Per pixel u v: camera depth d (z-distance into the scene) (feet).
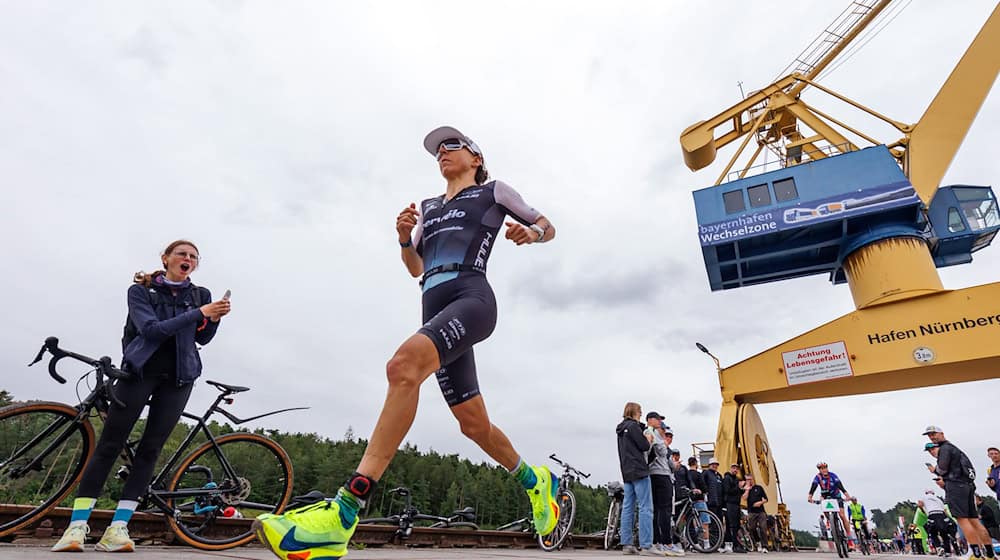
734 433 57.72
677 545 26.03
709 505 36.60
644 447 23.00
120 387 10.89
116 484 13.21
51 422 10.84
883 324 53.16
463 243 8.79
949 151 58.29
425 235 9.43
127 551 10.36
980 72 59.41
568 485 24.40
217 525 15.01
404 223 9.67
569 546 30.09
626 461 23.11
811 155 67.00
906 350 51.21
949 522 48.42
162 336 11.07
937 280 53.47
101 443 10.44
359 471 6.83
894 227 55.36
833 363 54.80
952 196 63.67
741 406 59.62
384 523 24.79
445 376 9.73
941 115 60.23
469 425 9.73
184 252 12.51
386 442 6.97
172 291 12.24
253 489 14.44
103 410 11.43
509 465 10.10
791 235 59.26
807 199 58.08
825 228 58.49
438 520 27.22
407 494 25.26
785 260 64.80
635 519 26.73
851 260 57.98
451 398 9.72
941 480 27.66
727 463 56.34
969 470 25.76
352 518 6.75
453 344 7.66
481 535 27.53
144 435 11.25
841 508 33.63
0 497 10.16
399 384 7.09
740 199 61.00
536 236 9.09
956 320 49.90
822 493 34.45
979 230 60.59
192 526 14.35
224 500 13.98
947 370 50.08
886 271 54.03
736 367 61.16
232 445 14.39
